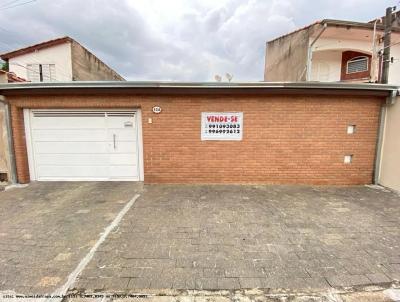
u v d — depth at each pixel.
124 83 5.80
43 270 2.81
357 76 11.27
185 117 6.22
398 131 5.78
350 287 2.56
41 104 6.30
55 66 13.90
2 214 4.48
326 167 6.36
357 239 3.54
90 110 6.47
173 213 4.49
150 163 6.41
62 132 6.59
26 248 3.30
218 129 6.26
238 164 6.37
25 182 6.59
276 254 3.14
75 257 3.07
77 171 6.73
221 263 2.95
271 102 6.14
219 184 6.39
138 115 6.43
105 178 6.73
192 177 6.44
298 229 3.85
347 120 6.20
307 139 6.26
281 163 6.35
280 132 6.24
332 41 10.73
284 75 12.98
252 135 6.27
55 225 4.00
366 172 6.42
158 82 5.78
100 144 6.61
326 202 5.09
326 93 5.93
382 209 4.70
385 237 3.60
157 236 3.62
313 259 3.04
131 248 3.28
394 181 5.90
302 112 6.16
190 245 3.36
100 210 4.65
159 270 2.81
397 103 5.79
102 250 3.23
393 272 2.80
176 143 6.32
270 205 4.90
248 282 2.62
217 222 4.11
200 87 5.83
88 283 2.58
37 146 6.66
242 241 3.47
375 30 9.75
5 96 6.27
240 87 5.80
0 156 6.53
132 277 2.68
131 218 4.27
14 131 6.44
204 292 2.48
